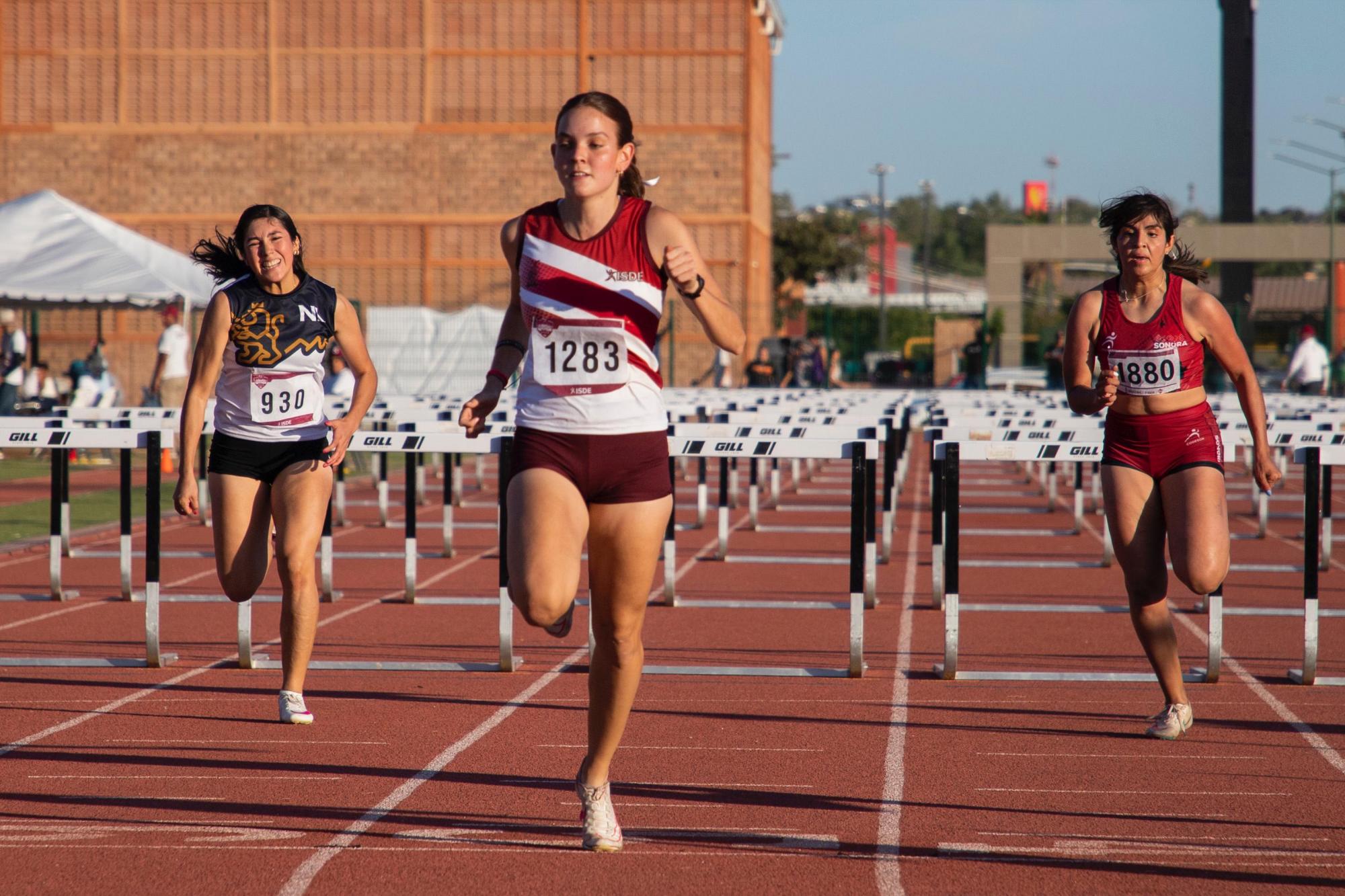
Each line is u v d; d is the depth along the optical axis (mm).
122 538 22562
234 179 83438
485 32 82688
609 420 9609
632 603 9883
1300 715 15117
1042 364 101438
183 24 83188
